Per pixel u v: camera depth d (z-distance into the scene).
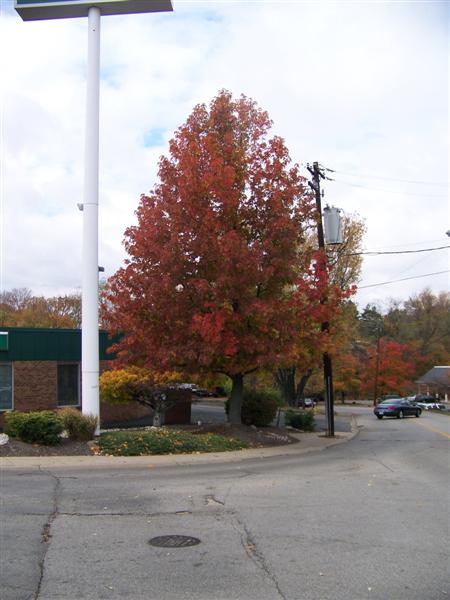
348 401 94.81
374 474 13.22
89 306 17.72
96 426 16.86
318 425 33.22
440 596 5.49
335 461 15.84
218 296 17.55
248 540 7.31
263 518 8.53
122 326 19.52
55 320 69.81
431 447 20.28
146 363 19.69
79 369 26.39
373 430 31.44
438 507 9.42
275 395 25.73
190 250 18.17
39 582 5.73
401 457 16.97
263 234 19.34
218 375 22.69
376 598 5.43
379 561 6.52
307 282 20.03
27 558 6.45
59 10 18.59
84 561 6.39
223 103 19.88
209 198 18.16
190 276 18.48
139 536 7.44
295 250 20.41
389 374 76.62
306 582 5.82
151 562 6.39
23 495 9.95
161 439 16.53
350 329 48.84
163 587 5.64
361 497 10.26
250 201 19.45
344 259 43.03
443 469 14.19
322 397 82.06
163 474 12.72
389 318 105.81
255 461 15.55
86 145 18.11
